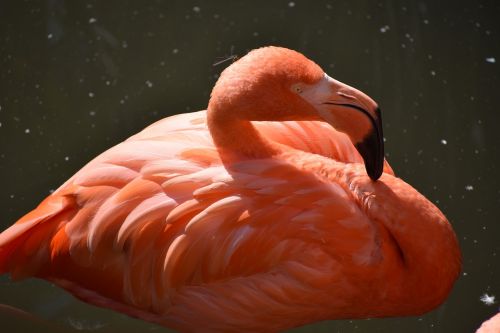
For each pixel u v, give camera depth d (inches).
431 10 445.1
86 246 259.1
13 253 271.6
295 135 276.7
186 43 429.1
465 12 442.6
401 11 445.4
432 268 245.9
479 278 314.8
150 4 451.8
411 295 250.5
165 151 258.8
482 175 358.3
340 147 275.7
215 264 247.6
